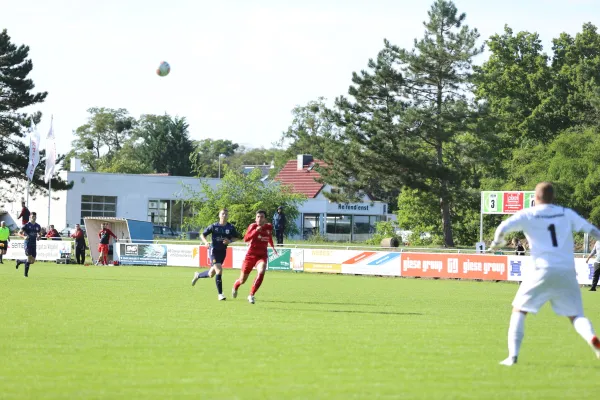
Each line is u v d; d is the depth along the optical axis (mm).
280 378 12906
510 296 34625
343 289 37531
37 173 100312
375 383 12570
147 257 62000
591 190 80625
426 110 77375
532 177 85812
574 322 13727
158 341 17047
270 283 42125
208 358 14836
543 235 13805
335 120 82250
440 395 11711
